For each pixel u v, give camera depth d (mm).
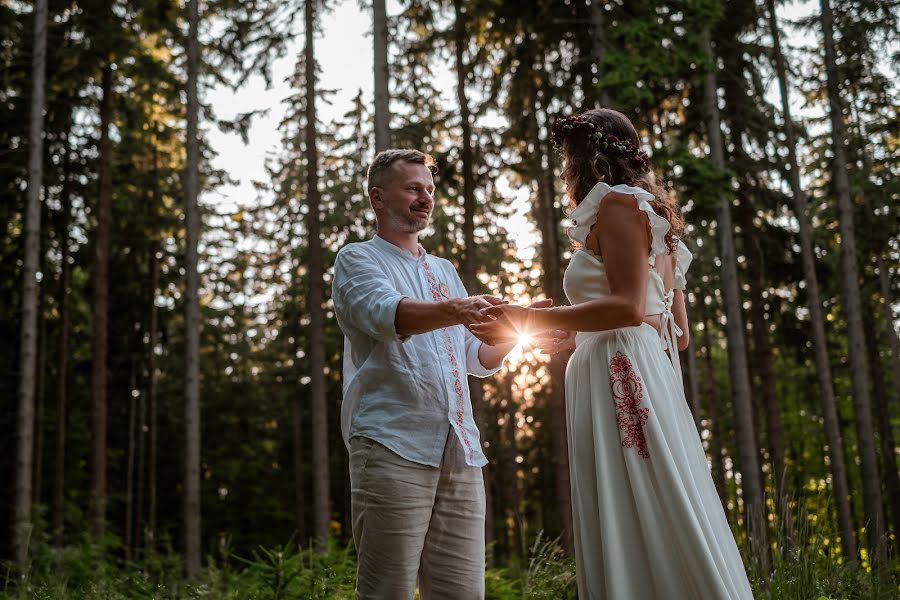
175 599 6309
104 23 15688
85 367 20781
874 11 16266
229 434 27938
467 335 3379
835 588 4422
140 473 21953
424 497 3002
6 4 16172
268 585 5570
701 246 19125
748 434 12797
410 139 13469
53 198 17703
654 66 11188
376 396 3041
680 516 2418
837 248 17750
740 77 15703
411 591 2969
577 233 2650
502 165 14586
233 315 26203
